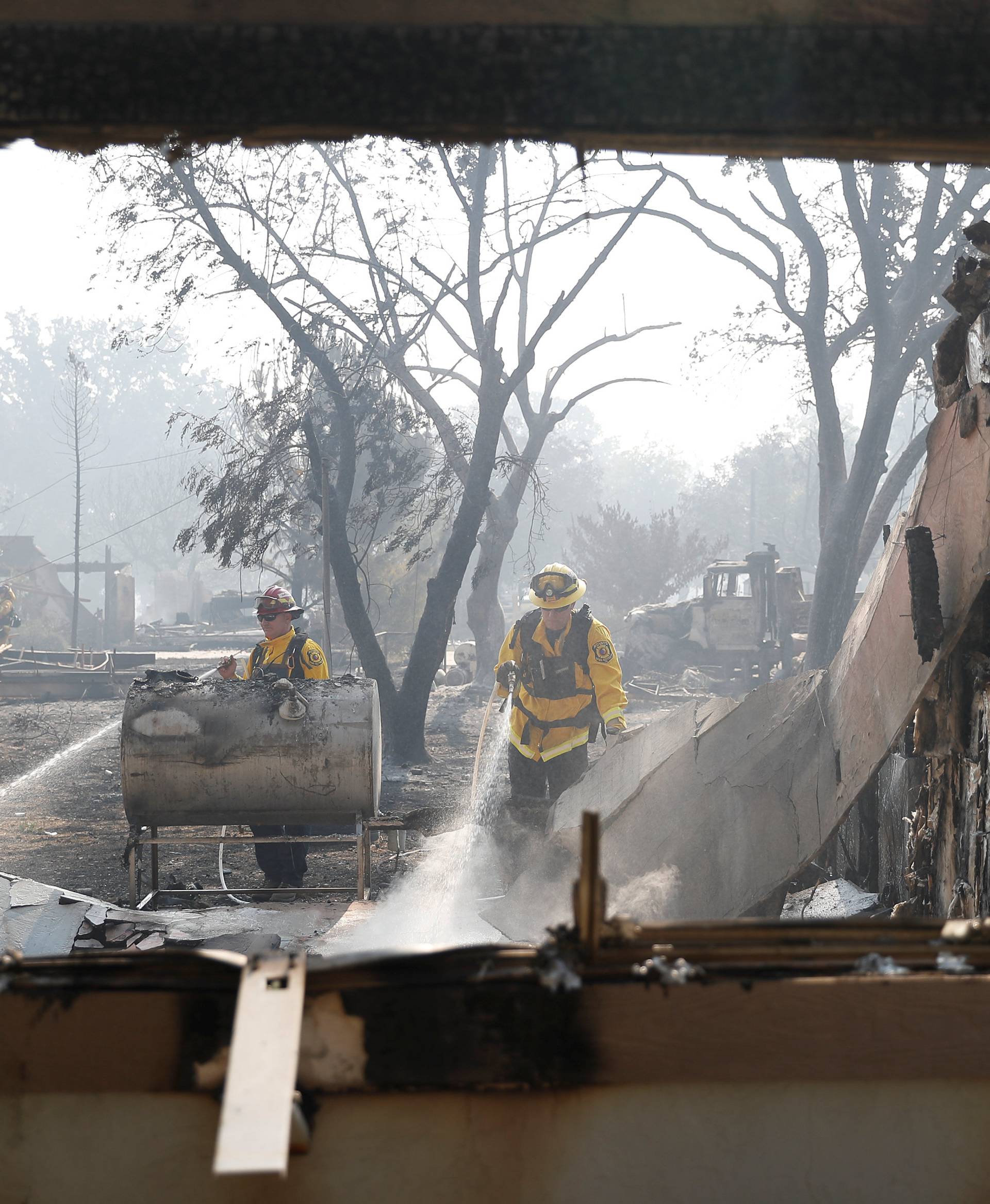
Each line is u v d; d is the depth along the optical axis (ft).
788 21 4.39
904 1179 4.21
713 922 4.40
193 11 4.31
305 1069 4.14
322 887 19.86
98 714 61.67
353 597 48.49
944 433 11.38
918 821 12.26
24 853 26.84
